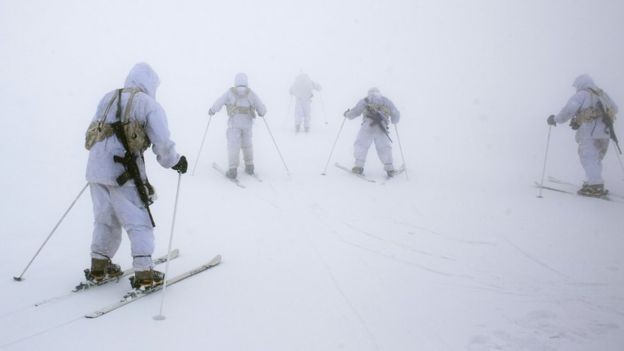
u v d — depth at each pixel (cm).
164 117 318
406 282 363
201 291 331
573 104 688
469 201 639
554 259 424
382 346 268
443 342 275
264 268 379
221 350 257
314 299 325
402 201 629
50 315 287
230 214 539
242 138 748
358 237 473
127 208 310
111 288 331
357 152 778
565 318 308
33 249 400
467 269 396
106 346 256
